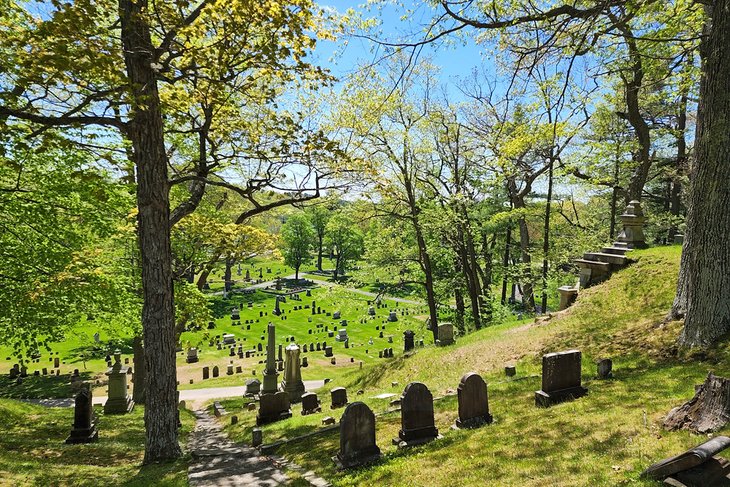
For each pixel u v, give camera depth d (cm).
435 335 2686
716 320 950
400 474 642
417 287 3262
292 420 1329
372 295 6234
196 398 2652
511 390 1084
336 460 770
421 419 811
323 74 970
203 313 1906
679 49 1314
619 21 786
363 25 1025
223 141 1303
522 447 641
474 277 2752
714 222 949
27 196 1391
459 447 702
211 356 3906
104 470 930
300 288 7269
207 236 1914
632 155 2525
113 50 726
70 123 843
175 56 900
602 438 612
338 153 1132
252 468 847
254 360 3709
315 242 9100
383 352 3741
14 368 3184
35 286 1311
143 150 985
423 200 2752
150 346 1006
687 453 415
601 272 1638
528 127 1741
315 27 916
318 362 3572
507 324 1825
